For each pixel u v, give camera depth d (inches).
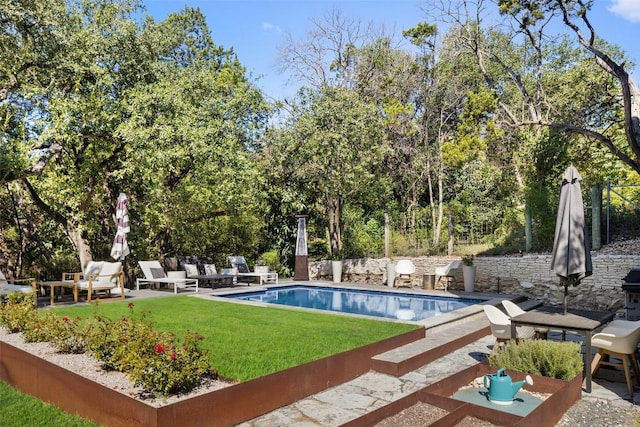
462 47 820.6
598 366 240.5
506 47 903.1
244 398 182.2
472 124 709.3
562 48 940.0
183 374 170.2
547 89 824.3
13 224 596.4
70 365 197.0
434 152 810.8
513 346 236.7
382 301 500.4
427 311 440.8
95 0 501.7
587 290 461.1
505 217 660.7
